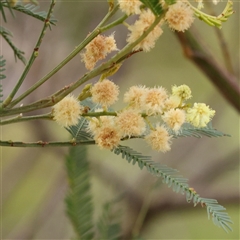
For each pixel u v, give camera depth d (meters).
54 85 0.87
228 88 0.71
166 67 1.08
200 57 0.69
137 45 0.38
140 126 0.39
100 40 0.39
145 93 0.39
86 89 0.39
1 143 0.39
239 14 1.05
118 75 1.04
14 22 0.80
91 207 0.50
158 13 0.36
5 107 0.38
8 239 1.03
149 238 1.07
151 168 0.39
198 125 0.38
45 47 0.84
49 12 0.39
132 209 0.95
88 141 0.40
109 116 0.40
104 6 0.84
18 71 0.81
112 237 0.50
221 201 1.00
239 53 1.06
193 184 1.07
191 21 0.37
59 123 0.39
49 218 1.02
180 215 1.03
